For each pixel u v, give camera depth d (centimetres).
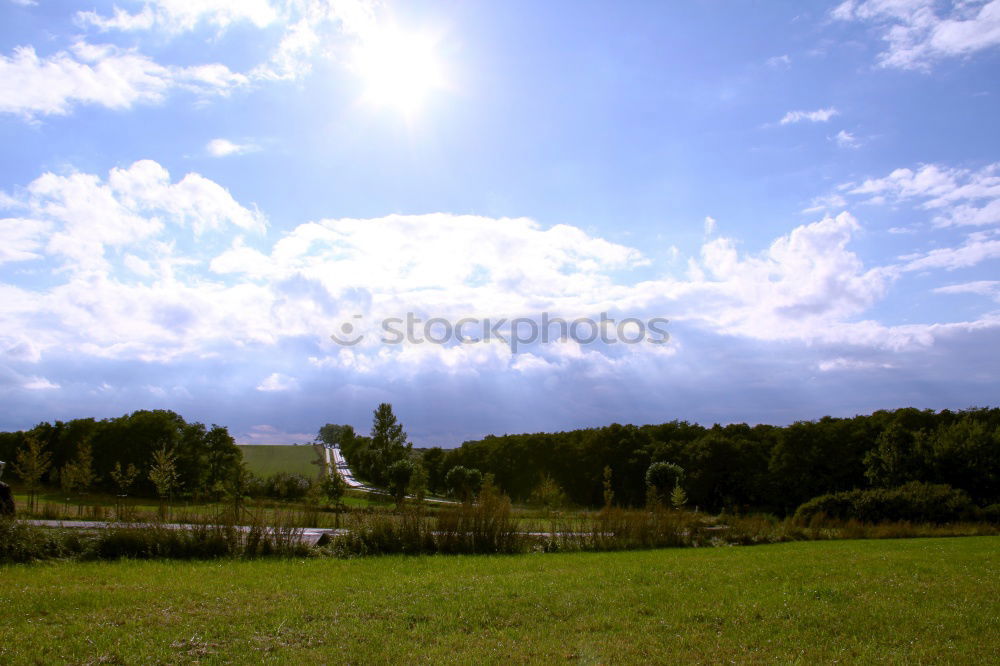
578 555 1756
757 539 2286
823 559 1620
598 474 6178
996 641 820
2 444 5019
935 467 4169
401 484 4156
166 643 745
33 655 688
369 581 1158
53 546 1342
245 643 756
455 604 962
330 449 10612
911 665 731
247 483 3152
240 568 1305
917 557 1670
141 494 4534
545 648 770
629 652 761
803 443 5178
